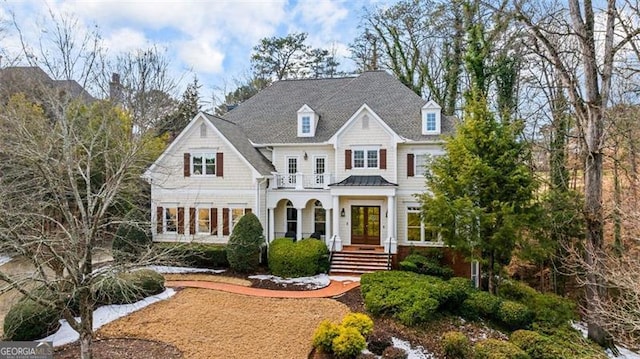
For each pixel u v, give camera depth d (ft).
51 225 48.08
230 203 81.76
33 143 32.99
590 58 54.29
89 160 36.37
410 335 48.19
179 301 56.80
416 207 80.74
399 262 76.48
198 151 83.30
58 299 33.40
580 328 61.82
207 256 77.15
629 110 60.49
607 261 51.01
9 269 50.85
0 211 30.63
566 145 78.84
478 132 60.39
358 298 59.36
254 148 90.94
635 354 52.31
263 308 54.70
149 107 63.57
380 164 82.17
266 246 79.46
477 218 57.47
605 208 57.72
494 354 41.73
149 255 42.78
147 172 73.77
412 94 92.27
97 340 43.34
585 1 54.44
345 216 86.33
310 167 88.43
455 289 55.62
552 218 64.18
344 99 97.04
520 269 87.86
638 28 50.88
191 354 40.65
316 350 42.68
